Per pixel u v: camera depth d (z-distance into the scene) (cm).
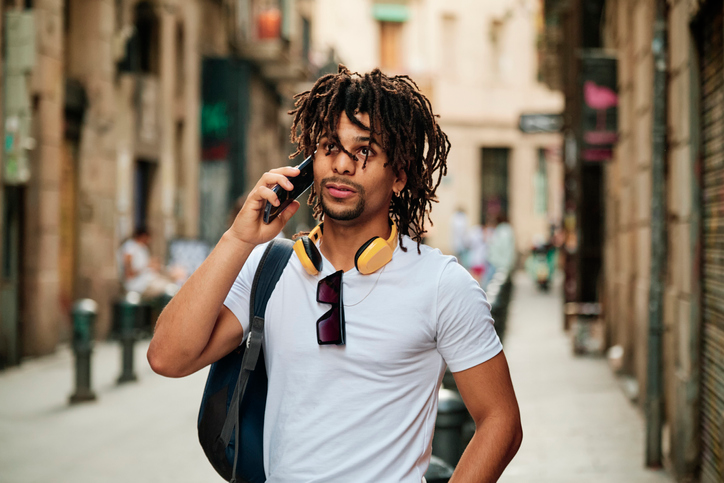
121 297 1395
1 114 989
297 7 2427
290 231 2320
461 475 184
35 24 1048
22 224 1094
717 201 477
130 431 698
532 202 3716
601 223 1578
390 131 189
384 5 3503
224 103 1903
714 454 479
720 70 467
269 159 2395
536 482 538
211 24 1952
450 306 187
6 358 1019
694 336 523
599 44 1462
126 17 1474
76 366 823
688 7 526
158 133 1609
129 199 1477
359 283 188
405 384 187
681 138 556
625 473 555
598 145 1020
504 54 3709
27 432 693
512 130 3697
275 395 194
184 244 1562
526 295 2445
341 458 184
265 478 197
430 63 3547
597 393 852
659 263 562
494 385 189
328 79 195
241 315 199
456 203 3612
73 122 1284
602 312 1295
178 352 188
